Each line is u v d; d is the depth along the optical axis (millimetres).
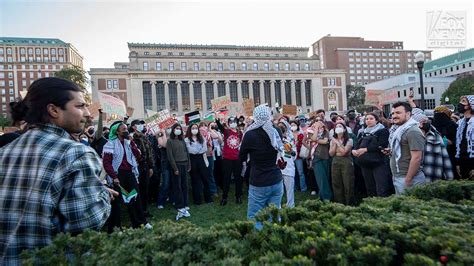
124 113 10672
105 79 68688
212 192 9281
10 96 97938
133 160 6039
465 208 2461
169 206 8352
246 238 2061
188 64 76062
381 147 6004
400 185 4734
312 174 8938
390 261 1683
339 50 129500
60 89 1976
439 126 6895
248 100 14297
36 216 1733
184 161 7316
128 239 1998
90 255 1733
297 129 9477
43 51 104062
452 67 93312
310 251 1744
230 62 78875
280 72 77688
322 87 80438
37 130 1933
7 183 1793
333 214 2482
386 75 133250
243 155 4633
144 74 70312
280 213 2414
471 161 5566
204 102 74062
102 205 1884
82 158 1850
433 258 1697
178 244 1906
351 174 6684
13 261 1712
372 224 2006
